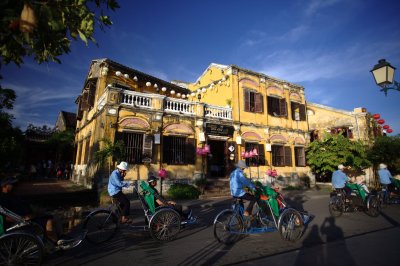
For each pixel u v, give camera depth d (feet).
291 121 64.75
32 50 11.20
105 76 48.52
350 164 55.47
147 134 41.83
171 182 43.39
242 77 57.36
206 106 50.85
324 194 49.06
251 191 20.35
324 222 24.67
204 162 47.85
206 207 33.09
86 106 54.75
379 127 71.31
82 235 16.31
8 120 35.01
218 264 14.08
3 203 13.79
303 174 63.98
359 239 18.70
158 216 18.48
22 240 13.15
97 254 15.96
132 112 41.27
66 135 77.30
